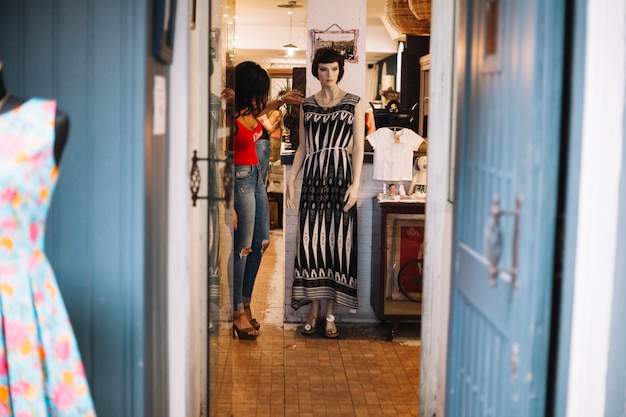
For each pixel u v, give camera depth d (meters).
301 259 5.23
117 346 2.62
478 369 2.49
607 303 2.15
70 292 2.62
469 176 2.61
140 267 2.60
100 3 2.54
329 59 5.10
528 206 2.02
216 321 3.41
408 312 5.17
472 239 2.55
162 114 2.83
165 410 3.02
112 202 2.58
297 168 5.34
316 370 4.62
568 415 2.17
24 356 2.16
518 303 2.08
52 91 2.57
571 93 2.08
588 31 2.05
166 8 2.70
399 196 5.23
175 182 2.99
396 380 4.47
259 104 5.05
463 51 2.70
